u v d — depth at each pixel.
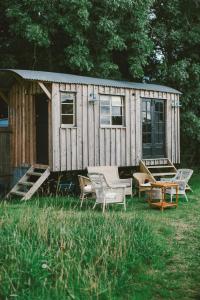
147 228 7.62
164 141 15.19
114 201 10.09
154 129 14.80
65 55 16.53
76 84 12.41
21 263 5.38
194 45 19.20
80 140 12.60
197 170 20.48
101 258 5.94
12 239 5.99
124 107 13.82
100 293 5.04
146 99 14.52
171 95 15.32
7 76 12.65
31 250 5.64
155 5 18.75
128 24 16.59
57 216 7.43
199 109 19.69
